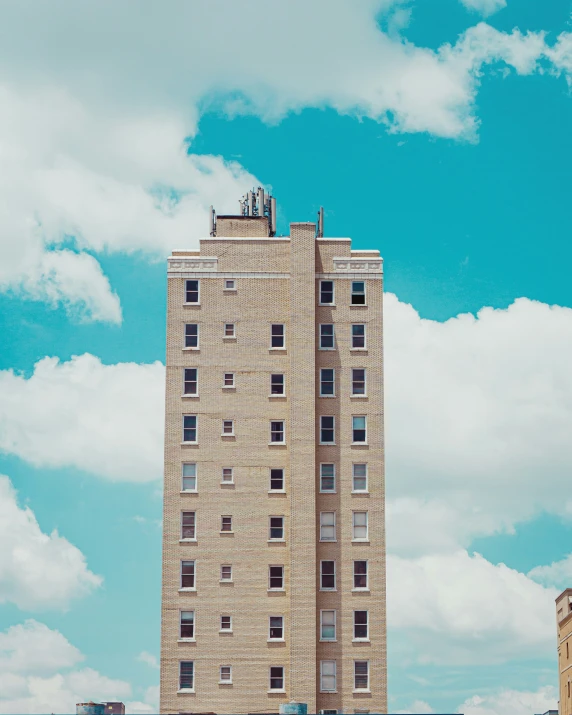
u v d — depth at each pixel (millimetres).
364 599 114250
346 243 121812
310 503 115375
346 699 112000
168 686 112375
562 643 136250
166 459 117062
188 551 115125
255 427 117688
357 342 119750
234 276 120500
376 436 117750
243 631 113500
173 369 118812
